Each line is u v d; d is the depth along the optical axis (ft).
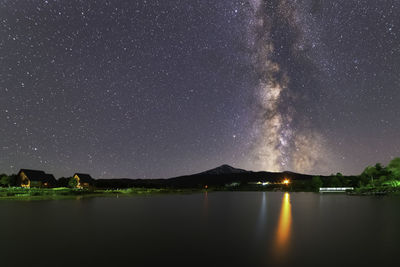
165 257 35.73
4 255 36.83
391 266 31.99
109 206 114.52
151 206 115.24
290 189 359.87
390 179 248.93
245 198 181.88
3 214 85.25
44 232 54.13
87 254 37.24
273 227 60.13
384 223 64.80
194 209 101.96
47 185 297.94
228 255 36.60
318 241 45.24
